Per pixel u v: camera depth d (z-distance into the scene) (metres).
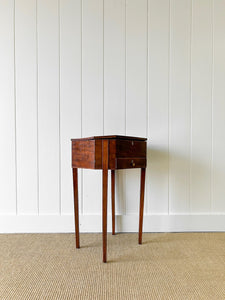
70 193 1.58
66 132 1.58
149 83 1.59
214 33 1.59
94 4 1.56
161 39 1.58
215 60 1.59
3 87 1.57
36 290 0.90
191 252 1.24
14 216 1.56
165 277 0.99
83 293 0.88
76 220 1.29
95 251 1.25
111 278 0.98
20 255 1.21
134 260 1.15
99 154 1.11
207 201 1.58
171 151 1.58
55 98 1.57
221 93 1.58
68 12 1.56
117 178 1.58
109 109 1.58
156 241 1.40
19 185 1.57
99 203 1.58
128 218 1.58
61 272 1.03
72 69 1.57
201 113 1.58
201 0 1.58
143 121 1.59
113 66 1.58
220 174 1.58
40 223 1.57
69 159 1.58
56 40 1.57
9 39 1.56
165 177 1.59
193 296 0.86
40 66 1.57
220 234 1.53
